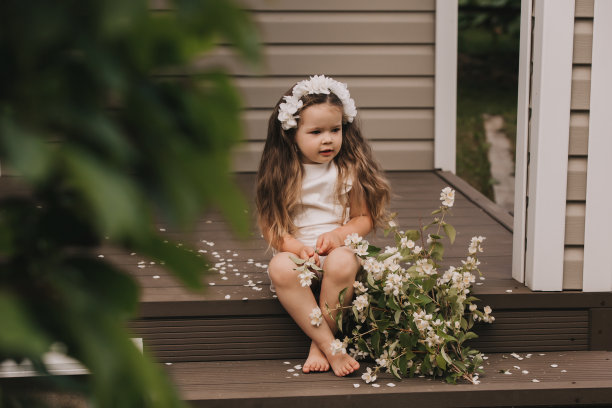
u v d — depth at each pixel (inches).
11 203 20.7
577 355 92.6
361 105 179.9
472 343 93.0
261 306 89.5
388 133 181.3
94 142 18.8
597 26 88.4
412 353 81.7
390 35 177.2
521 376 84.6
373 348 84.9
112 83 18.4
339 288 85.0
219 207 20.3
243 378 83.7
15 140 17.4
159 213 19.9
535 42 91.6
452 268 88.0
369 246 89.9
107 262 22.0
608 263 92.9
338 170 93.4
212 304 88.9
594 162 91.3
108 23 17.0
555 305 92.9
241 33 19.0
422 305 84.7
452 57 177.9
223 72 20.6
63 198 20.5
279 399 77.9
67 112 18.4
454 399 79.4
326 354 85.4
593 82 89.7
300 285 85.0
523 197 96.0
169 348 89.4
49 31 17.1
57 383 22.0
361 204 94.3
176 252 21.6
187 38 19.2
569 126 90.7
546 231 92.3
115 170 18.6
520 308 92.6
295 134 91.5
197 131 20.6
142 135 19.9
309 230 92.7
